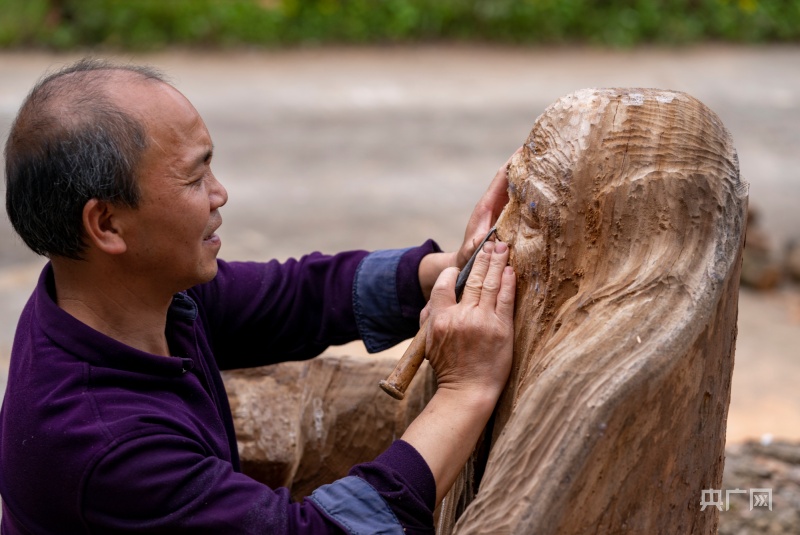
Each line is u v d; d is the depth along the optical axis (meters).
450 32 10.17
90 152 1.28
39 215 1.32
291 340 1.77
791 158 7.23
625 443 1.22
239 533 1.26
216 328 1.72
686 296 1.28
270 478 2.14
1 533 1.47
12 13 9.44
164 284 1.41
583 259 1.36
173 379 1.41
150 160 1.32
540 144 1.43
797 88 8.87
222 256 5.34
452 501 1.55
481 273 1.43
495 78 8.95
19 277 5.11
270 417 2.14
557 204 1.37
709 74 9.25
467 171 6.80
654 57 9.77
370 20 10.05
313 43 9.87
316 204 6.20
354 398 2.12
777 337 4.75
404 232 5.75
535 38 10.09
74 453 1.25
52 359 1.34
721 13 10.55
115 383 1.34
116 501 1.25
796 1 10.79
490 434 1.45
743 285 5.38
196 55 9.37
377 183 6.57
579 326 1.29
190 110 1.38
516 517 1.18
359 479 1.29
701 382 1.29
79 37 9.45
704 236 1.33
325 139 7.37
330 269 1.77
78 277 1.39
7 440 1.33
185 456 1.27
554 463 1.19
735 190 1.38
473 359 1.38
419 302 1.72
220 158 6.95
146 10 9.61
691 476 1.32
